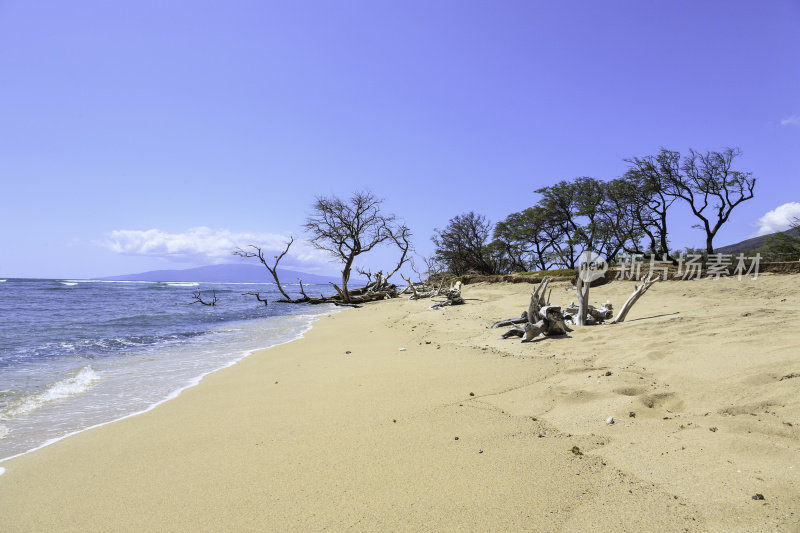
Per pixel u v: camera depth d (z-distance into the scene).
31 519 2.91
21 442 4.63
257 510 2.82
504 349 8.53
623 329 8.75
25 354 10.76
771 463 2.83
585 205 42.38
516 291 26.02
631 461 3.16
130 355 10.55
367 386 6.14
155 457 3.95
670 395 4.54
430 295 32.66
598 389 4.93
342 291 37.47
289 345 11.80
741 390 4.21
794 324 6.61
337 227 39.25
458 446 3.69
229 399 6.06
